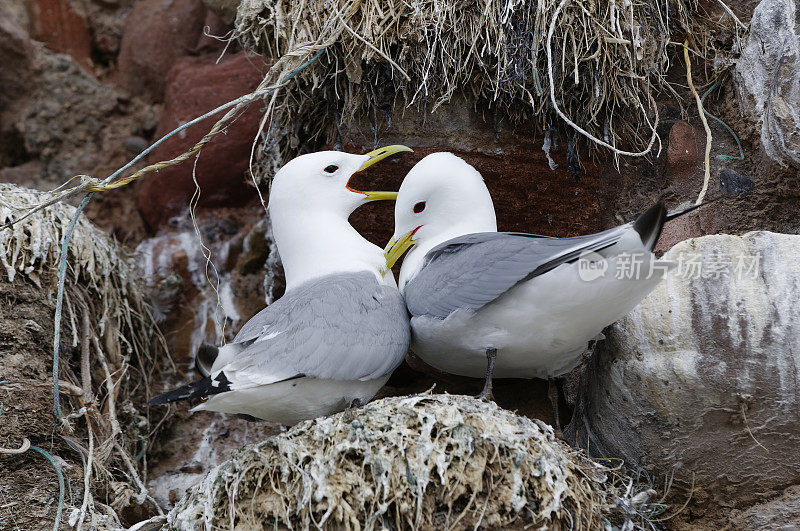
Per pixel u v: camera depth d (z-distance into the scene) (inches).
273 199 219.6
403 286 213.8
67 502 200.5
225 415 261.0
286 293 211.6
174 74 315.3
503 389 234.1
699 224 237.0
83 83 333.1
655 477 197.3
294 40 233.6
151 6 341.7
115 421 227.0
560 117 235.0
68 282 242.5
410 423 172.7
